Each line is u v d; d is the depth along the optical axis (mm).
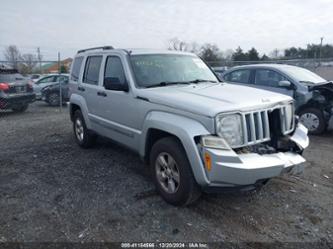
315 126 7520
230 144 3326
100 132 5441
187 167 3498
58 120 10086
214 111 3260
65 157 5750
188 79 4840
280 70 8000
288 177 4750
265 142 3781
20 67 23125
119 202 3900
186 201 3617
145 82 4445
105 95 5027
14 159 5684
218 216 3572
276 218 3549
